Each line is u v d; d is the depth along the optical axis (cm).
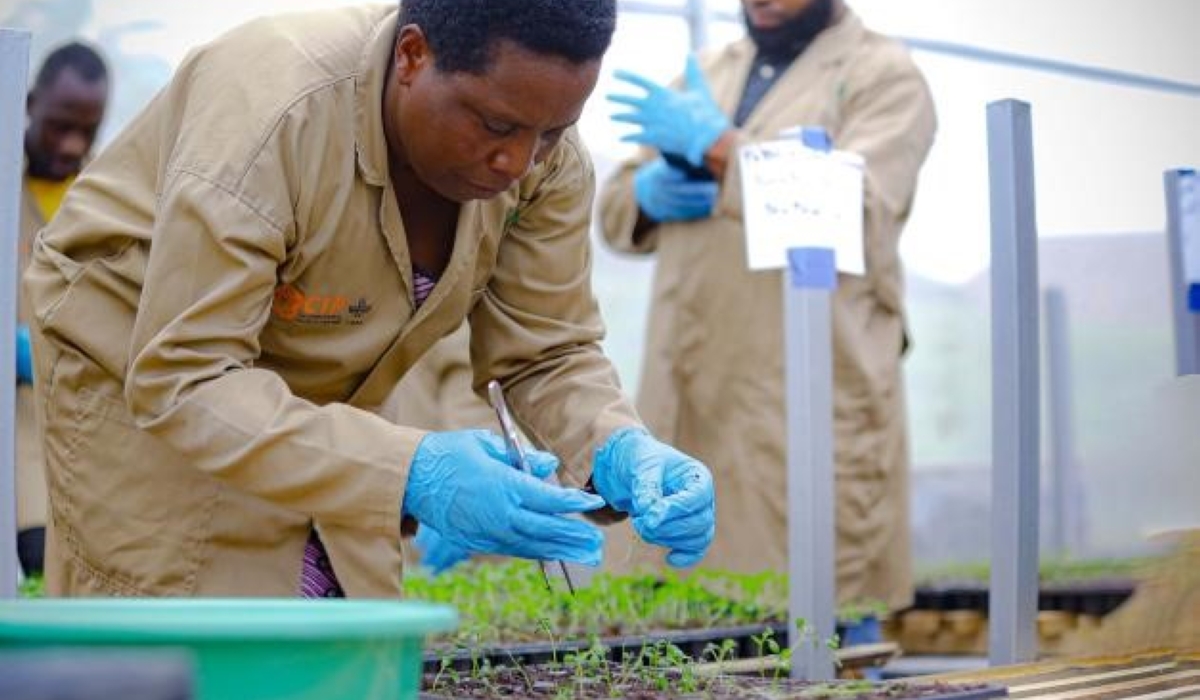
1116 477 315
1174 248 314
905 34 607
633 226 487
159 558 228
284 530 234
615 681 231
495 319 250
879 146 443
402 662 125
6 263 220
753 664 257
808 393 301
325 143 204
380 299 224
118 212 224
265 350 225
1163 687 222
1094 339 652
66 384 229
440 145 198
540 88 188
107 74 524
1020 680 227
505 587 420
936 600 555
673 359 466
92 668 78
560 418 244
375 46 206
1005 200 295
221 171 195
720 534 457
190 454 197
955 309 693
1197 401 303
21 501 452
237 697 110
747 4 467
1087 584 544
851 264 310
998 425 297
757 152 308
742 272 452
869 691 208
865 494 440
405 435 197
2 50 221
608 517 242
